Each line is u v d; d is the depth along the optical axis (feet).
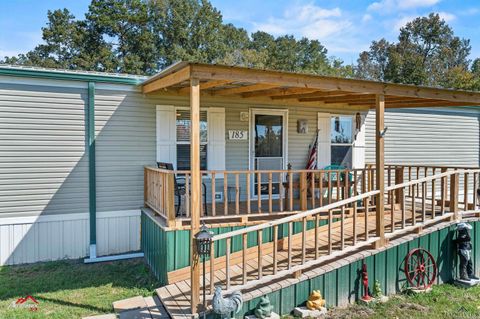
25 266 20.15
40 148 20.72
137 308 14.98
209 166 24.73
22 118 20.29
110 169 22.22
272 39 135.54
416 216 21.22
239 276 16.06
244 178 26.12
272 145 26.96
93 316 14.44
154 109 23.21
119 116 22.34
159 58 103.55
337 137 29.45
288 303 15.14
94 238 21.68
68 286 17.57
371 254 16.98
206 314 13.57
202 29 107.04
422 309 15.78
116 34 101.65
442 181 19.62
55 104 20.95
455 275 19.43
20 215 20.48
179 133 24.14
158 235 18.26
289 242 15.29
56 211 21.15
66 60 96.84
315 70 124.98
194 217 14.03
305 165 28.07
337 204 16.25
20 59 103.24
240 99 25.57
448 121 35.17
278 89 21.01
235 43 125.59
